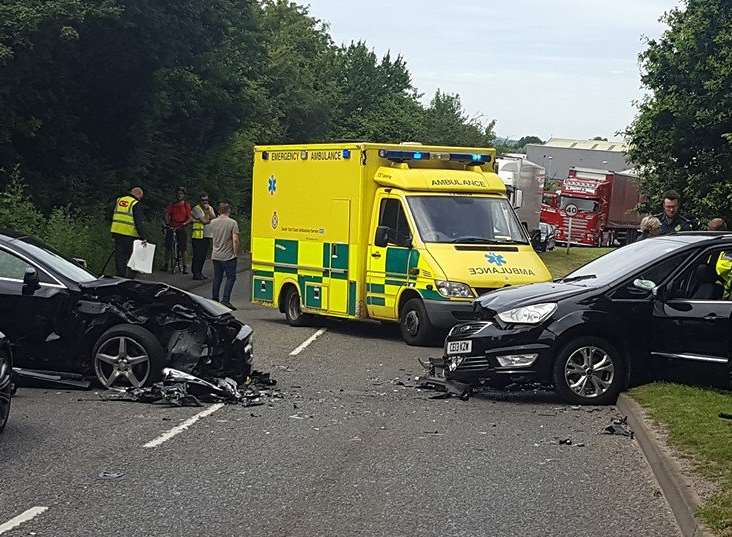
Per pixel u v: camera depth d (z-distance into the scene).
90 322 11.23
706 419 9.29
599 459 8.60
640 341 11.09
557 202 61.28
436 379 12.27
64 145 26.97
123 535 6.29
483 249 16.27
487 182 17.31
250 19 34.72
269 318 19.97
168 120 34.62
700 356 10.98
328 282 17.81
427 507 7.04
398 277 16.48
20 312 11.20
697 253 11.35
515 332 11.14
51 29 22.41
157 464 8.12
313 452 8.66
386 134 68.81
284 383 12.40
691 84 28.78
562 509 7.05
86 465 8.05
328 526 6.55
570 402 11.14
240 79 35.19
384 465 8.23
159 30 25.50
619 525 6.69
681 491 6.92
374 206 17.14
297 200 18.62
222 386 11.27
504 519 6.78
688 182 28.86
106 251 24.45
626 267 11.54
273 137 50.34
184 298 11.50
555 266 35.97
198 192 36.75
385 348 15.98
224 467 8.07
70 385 11.33
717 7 28.17
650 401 10.24
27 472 7.79
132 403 10.75
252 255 19.83
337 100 66.44
